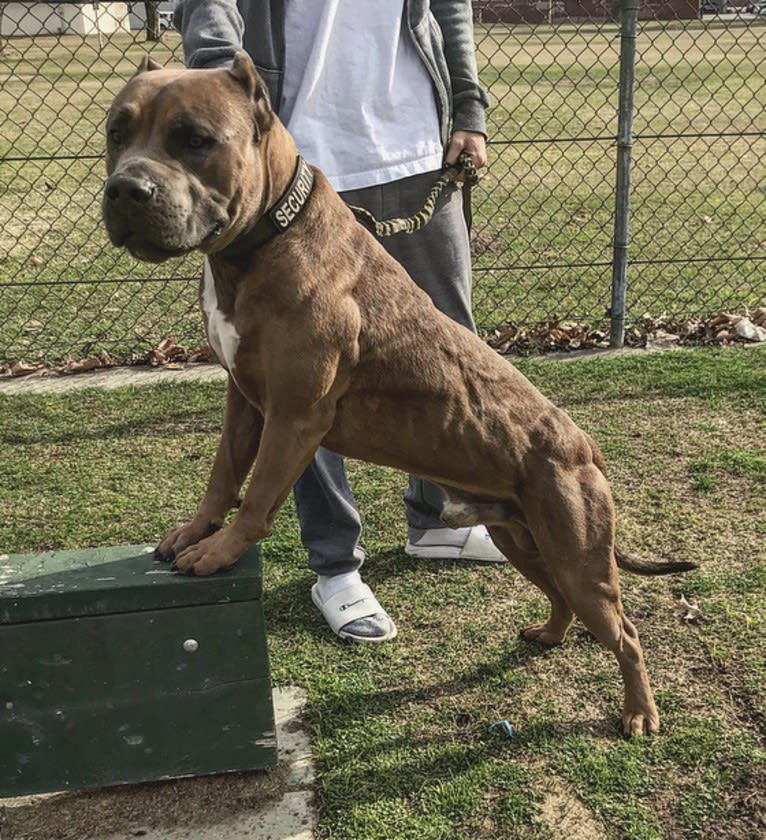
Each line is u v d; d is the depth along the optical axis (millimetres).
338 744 2740
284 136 2258
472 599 3447
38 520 4000
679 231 8070
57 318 6316
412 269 3232
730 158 10805
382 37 3012
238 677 2445
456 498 2686
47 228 8602
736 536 3760
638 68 19344
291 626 3314
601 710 2854
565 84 17203
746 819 2438
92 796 2570
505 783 2576
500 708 2875
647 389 5125
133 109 2064
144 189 1947
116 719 2424
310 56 2934
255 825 2471
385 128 3045
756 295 6480
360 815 2480
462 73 3219
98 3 6012
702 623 3227
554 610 3057
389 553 3762
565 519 2551
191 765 2506
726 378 5207
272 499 2342
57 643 2328
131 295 6719
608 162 10734
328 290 2279
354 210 2826
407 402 2449
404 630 3281
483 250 7598
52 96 17359
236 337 2295
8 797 2438
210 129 2051
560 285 6762
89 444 4672
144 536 3873
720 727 2758
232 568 2400
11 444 4676
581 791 2541
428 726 2809
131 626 2354
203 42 2516
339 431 2488
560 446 2578
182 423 4875
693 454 4434
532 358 5637
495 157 11148
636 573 2816
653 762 2635
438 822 2457
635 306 6336
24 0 5633
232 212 2125
